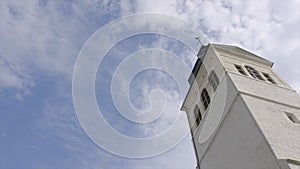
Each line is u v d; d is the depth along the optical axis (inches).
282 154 1019.3
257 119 1163.3
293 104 1375.5
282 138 1095.6
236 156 1206.3
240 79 1421.0
